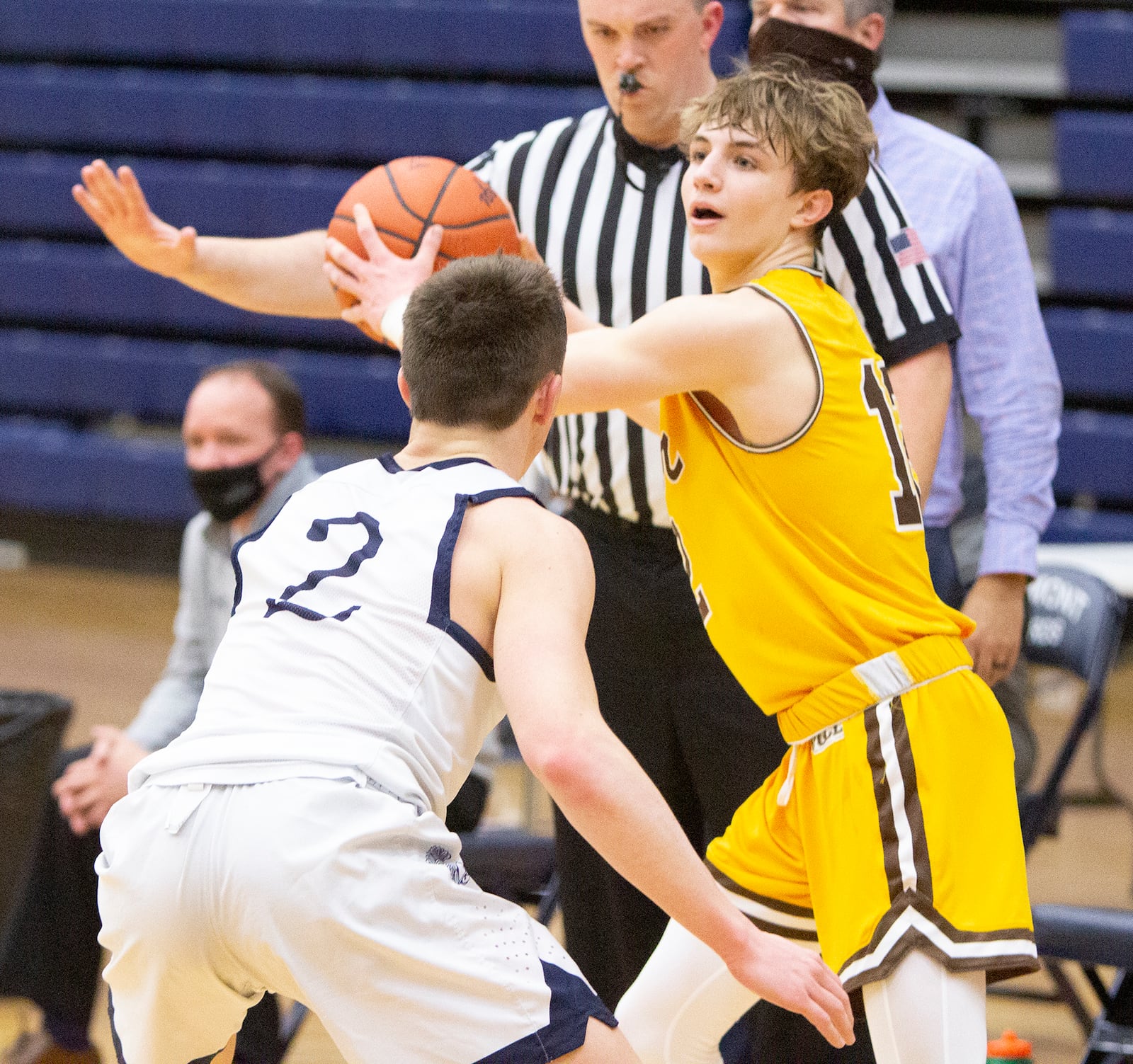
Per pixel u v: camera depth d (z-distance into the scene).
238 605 6.97
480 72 29.05
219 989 6.62
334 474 7.21
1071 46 26.80
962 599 11.21
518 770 18.61
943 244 10.50
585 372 7.29
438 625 6.52
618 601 9.55
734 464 7.52
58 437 28.33
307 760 6.34
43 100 30.14
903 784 7.25
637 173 9.55
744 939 6.19
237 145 29.41
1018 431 10.59
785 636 7.58
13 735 9.89
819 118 7.54
